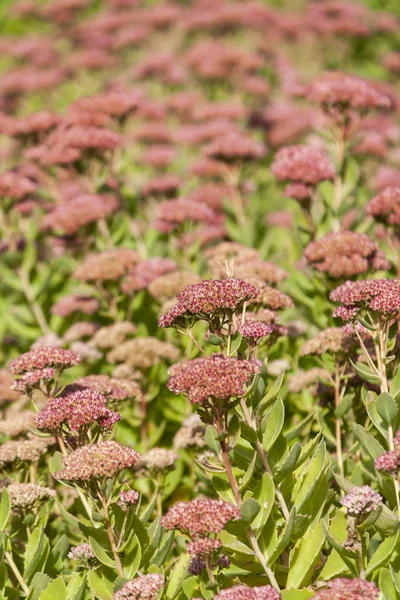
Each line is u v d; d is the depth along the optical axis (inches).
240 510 215.9
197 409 225.5
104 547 239.9
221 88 745.6
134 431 360.2
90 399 242.5
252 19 801.6
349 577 240.4
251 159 526.0
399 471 226.8
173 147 657.0
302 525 235.8
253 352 290.4
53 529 302.5
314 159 399.9
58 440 273.0
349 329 273.6
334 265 337.7
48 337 413.1
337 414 289.4
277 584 231.3
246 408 232.5
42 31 1051.9
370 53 872.3
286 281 394.0
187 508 213.9
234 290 229.5
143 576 223.9
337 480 242.7
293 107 681.6
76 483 231.5
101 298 419.8
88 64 763.4
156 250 451.5
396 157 619.8
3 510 253.9
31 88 765.3
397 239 394.9
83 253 480.4
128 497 233.0
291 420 334.0
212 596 221.8
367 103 419.5
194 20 815.1
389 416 232.2
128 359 345.1
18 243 501.0
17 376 271.7
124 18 849.5
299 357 360.8
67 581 271.0
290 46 885.8
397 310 239.3
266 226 517.0
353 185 417.4
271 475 238.1
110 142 471.8
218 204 529.0
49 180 539.8
